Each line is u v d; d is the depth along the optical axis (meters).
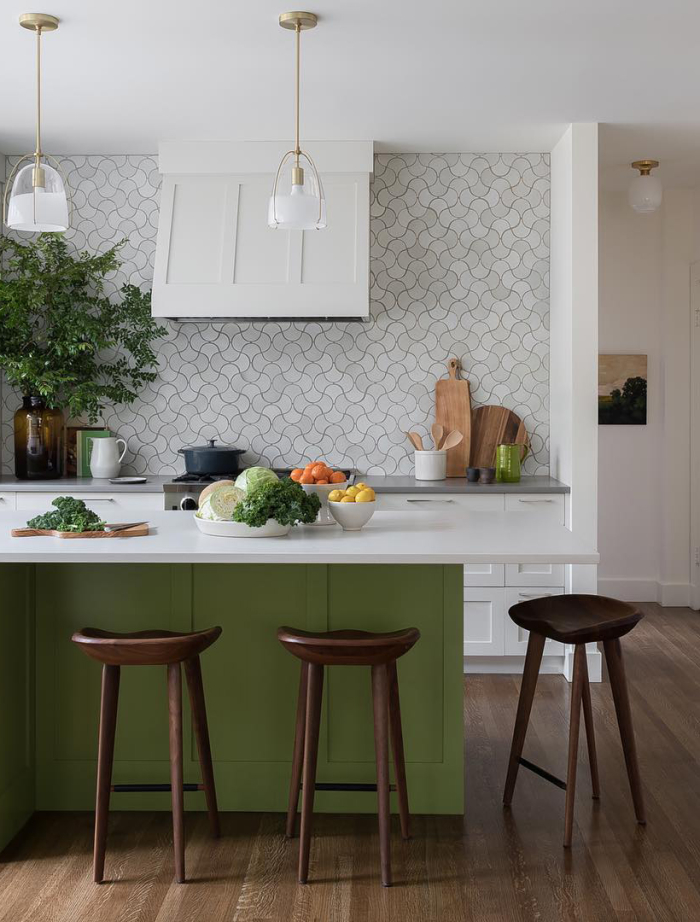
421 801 3.10
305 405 5.21
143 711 3.10
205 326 5.20
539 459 5.18
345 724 3.10
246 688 3.09
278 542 2.79
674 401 6.14
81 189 5.16
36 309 4.95
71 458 5.21
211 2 3.13
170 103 4.22
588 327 4.59
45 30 3.34
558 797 3.24
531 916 2.48
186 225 4.86
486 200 5.12
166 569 3.07
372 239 5.15
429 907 2.53
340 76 3.86
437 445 5.07
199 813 3.13
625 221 6.19
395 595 3.06
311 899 2.57
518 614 3.00
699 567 6.07
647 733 3.85
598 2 3.16
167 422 5.23
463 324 5.17
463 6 3.19
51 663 3.12
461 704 3.08
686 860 2.78
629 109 4.32
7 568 2.90
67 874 2.72
